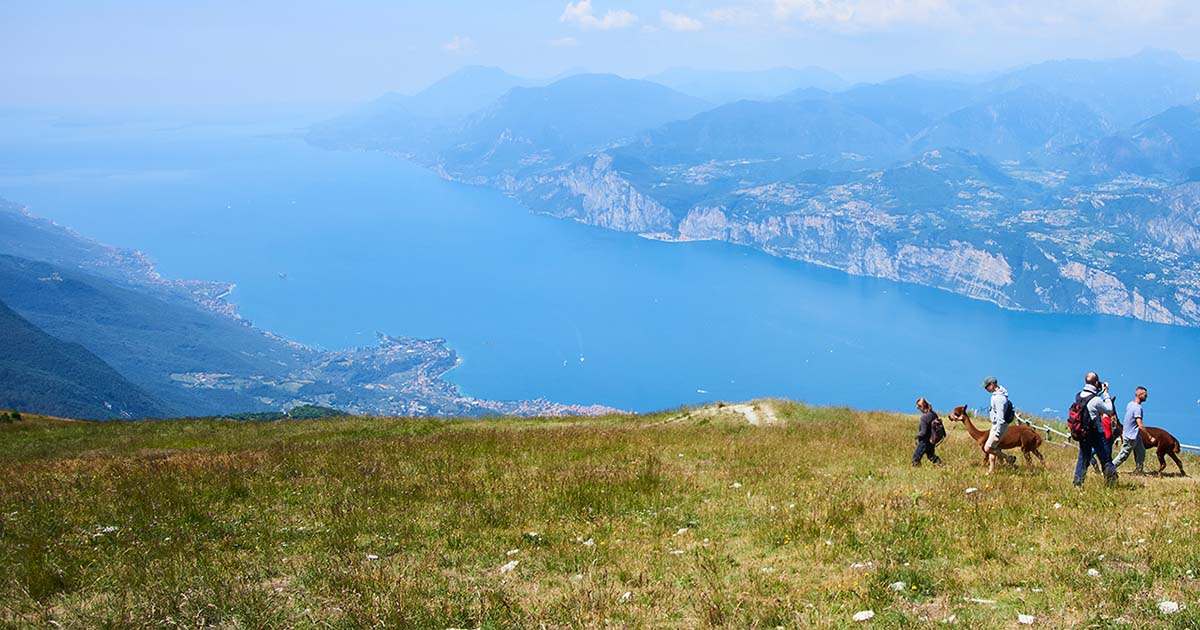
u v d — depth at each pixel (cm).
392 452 2627
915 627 976
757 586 1145
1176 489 1753
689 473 2062
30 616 1103
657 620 1039
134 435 4478
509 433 3359
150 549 1441
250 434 4284
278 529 1582
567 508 1691
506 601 1105
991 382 2078
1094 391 1802
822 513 1526
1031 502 1611
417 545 1448
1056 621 971
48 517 1731
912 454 2434
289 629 1039
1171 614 960
